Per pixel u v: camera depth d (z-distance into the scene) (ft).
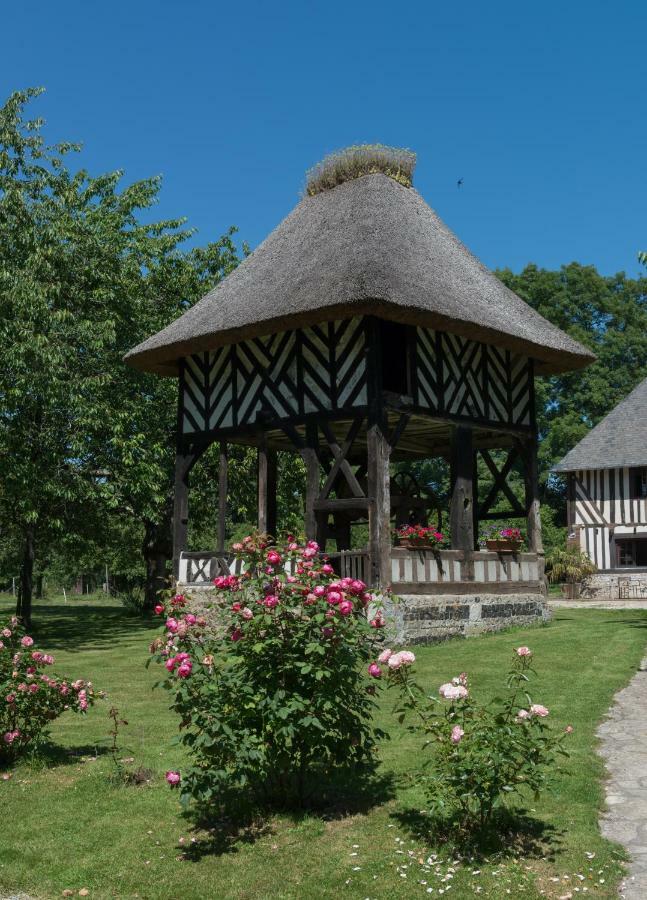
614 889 14.39
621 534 103.60
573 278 136.15
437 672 35.76
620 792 19.29
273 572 18.79
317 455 48.65
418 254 50.72
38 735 23.90
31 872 16.34
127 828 18.38
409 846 16.58
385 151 58.34
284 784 19.25
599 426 109.50
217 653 18.63
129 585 142.31
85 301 63.16
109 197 78.89
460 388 51.26
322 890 14.90
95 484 60.13
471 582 49.96
